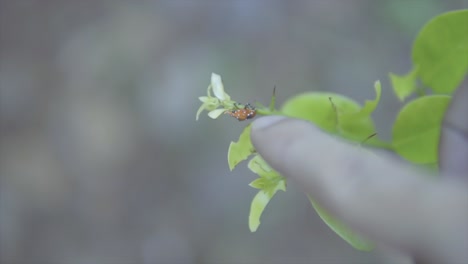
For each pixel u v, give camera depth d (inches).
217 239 46.1
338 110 14.8
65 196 47.3
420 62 15.2
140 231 47.0
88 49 49.3
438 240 9.2
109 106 47.8
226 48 48.6
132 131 47.4
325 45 48.9
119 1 50.6
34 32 50.4
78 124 47.8
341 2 49.9
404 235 9.4
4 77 49.0
